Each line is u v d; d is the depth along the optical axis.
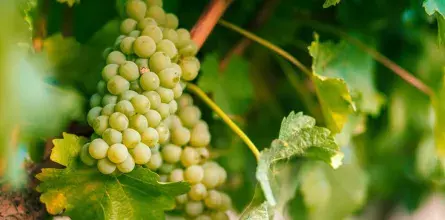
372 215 1.15
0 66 0.53
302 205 0.89
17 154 0.64
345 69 0.81
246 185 0.86
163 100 0.63
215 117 0.74
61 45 0.75
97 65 0.75
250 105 0.85
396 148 0.98
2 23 0.54
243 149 0.85
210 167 0.70
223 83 0.80
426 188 1.12
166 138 0.64
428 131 0.94
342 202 0.88
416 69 0.89
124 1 0.76
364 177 0.90
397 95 0.91
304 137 0.69
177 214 0.72
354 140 0.92
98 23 0.80
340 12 0.84
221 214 0.71
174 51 0.65
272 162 0.69
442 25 0.71
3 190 0.65
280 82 0.91
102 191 0.64
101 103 0.63
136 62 0.63
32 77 0.56
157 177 0.63
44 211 0.67
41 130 0.65
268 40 0.86
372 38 0.85
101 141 0.60
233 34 0.86
